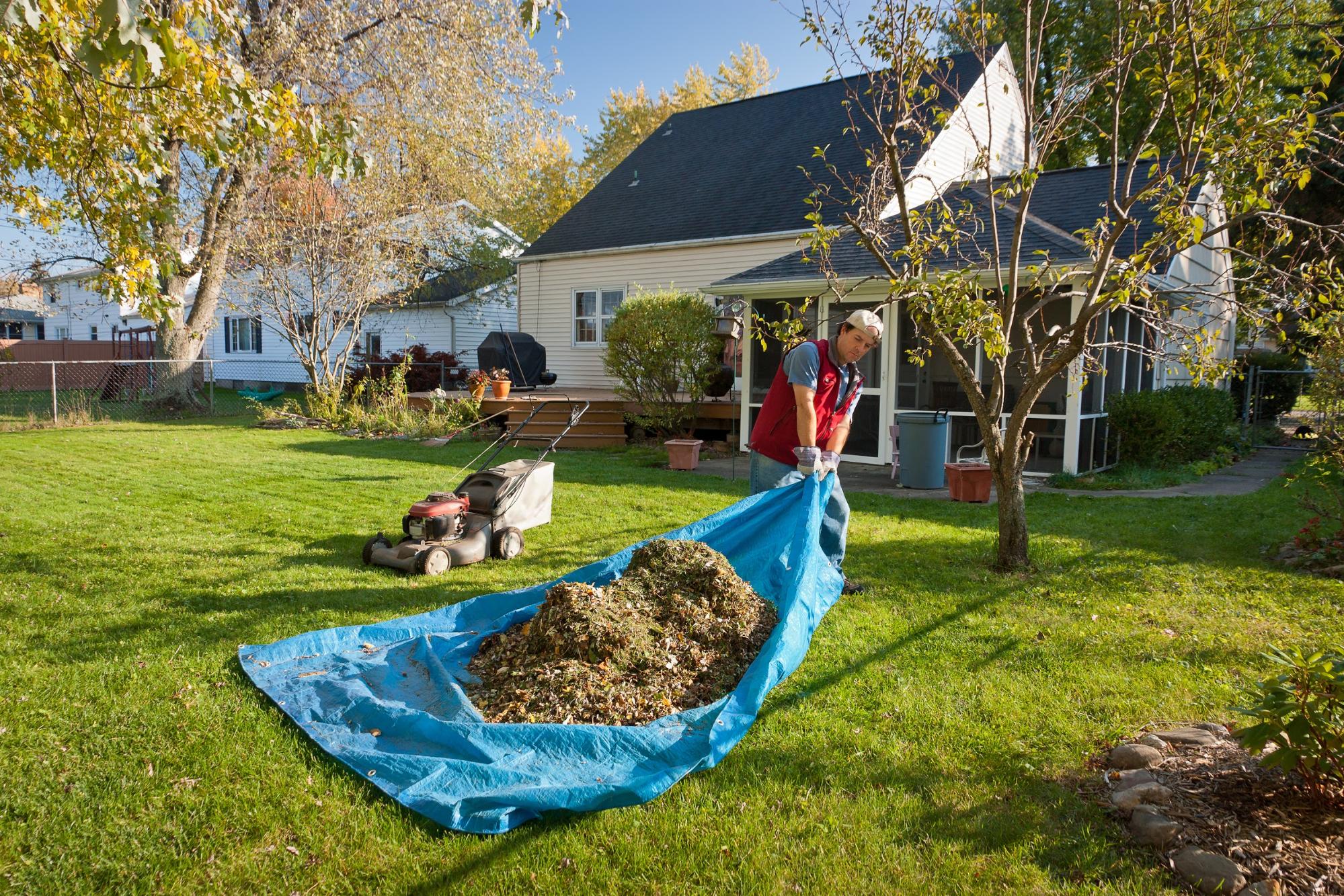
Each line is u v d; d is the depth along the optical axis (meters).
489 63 16.50
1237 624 4.49
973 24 5.45
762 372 12.22
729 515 4.71
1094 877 2.36
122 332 27.53
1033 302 10.05
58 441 12.66
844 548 5.18
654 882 2.35
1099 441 10.79
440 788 2.74
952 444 10.82
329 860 2.43
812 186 15.37
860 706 3.50
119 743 3.05
